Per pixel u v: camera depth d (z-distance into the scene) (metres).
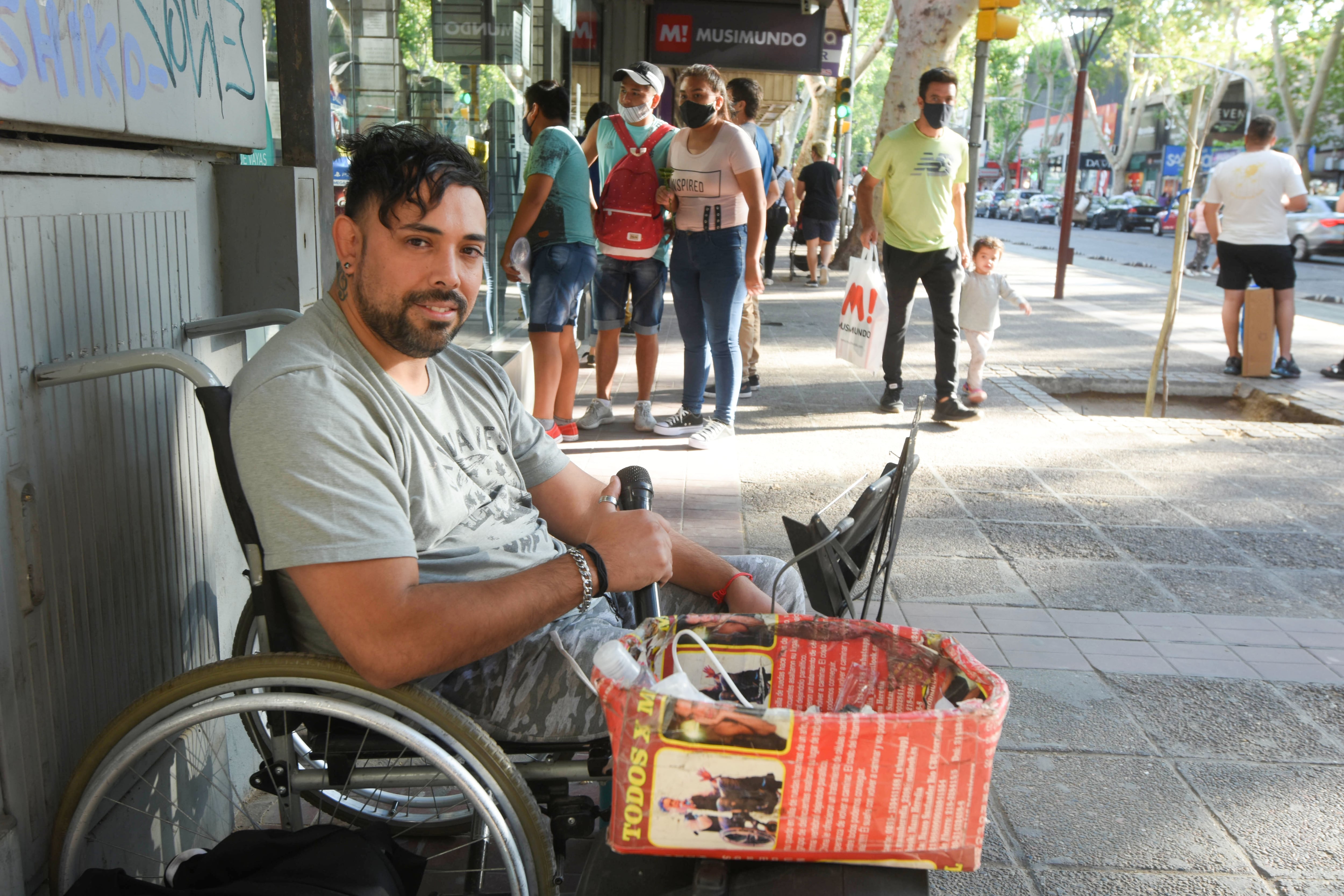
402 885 1.75
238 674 1.72
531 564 2.05
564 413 6.25
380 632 1.65
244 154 2.67
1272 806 2.77
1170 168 54.44
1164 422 7.17
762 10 11.76
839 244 22.97
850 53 22.11
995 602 4.09
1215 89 50.50
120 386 2.02
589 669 1.92
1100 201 49.56
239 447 1.70
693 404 6.37
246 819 2.58
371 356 1.88
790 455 6.03
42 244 1.74
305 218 2.64
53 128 1.75
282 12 2.79
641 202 6.07
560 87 5.83
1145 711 3.26
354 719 1.70
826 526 2.52
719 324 6.09
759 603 2.26
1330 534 4.99
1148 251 30.39
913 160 6.52
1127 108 57.56
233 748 2.54
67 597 1.84
